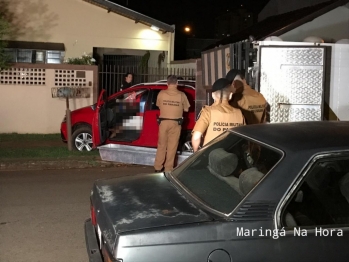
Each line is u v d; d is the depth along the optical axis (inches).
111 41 685.9
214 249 118.0
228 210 126.0
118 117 386.9
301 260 119.6
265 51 295.0
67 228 238.7
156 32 701.3
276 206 121.6
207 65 345.4
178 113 337.4
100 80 589.9
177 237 118.1
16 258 200.5
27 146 465.7
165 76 620.4
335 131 140.6
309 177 126.0
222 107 205.2
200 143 221.6
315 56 294.5
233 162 149.0
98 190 157.3
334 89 308.7
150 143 377.7
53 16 658.2
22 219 251.8
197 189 146.1
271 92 296.4
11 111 540.4
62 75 545.6
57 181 341.7
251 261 118.3
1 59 522.6
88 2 666.2
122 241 117.5
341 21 497.0
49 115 546.9
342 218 125.2
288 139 136.4
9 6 640.4
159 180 162.7
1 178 350.6
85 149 435.5
